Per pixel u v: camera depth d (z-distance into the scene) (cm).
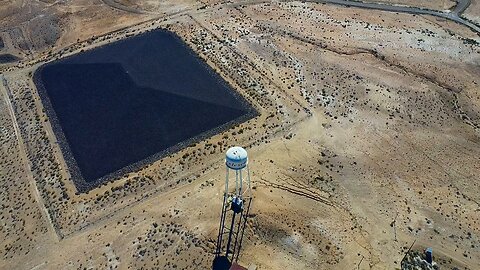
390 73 6066
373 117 5438
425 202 4506
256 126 5366
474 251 4103
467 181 4719
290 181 4725
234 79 6041
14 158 5194
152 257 4116
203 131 5356
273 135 5247
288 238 4212
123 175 4906
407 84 5894
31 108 5800
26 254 4228
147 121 5519
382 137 5197
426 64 6228
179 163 4984
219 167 4919
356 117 5441
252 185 4681
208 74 6153
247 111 5575
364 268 3988
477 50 6481
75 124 5534
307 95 5750
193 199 4594
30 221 4516
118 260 4112
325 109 5556
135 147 5206
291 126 5350
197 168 4919
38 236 4372
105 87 6031
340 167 4862
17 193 4803
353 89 5816
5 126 5603
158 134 5347
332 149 5066
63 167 5031
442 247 4134
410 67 6175
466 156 4984
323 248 4131
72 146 5262
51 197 4728
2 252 4269
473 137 5212
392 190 4622
